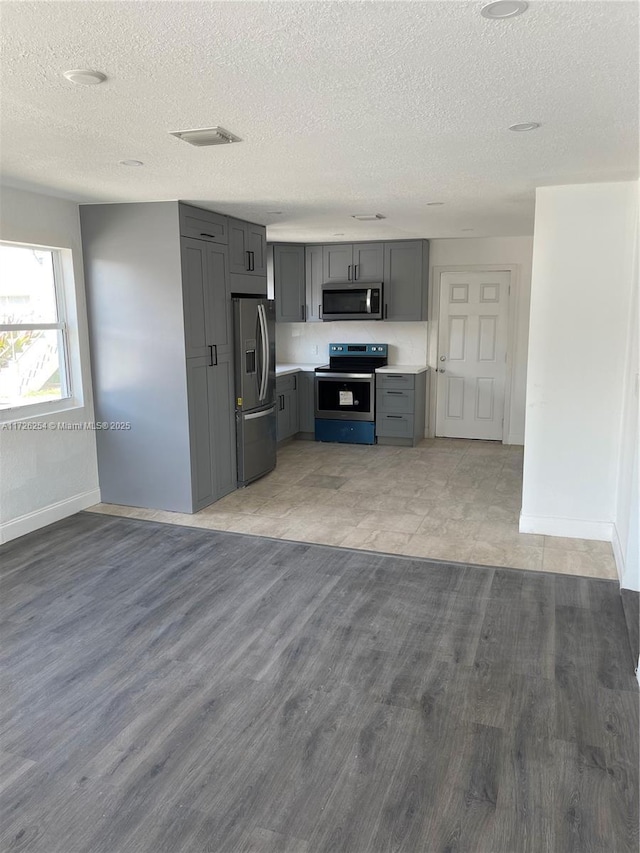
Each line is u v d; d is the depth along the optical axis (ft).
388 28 5.41
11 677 8.66
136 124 8.20
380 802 6.43
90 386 15.62
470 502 16.39
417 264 22.50
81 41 5.64
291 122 8.13
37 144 9.18
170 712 7.91
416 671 8.76
